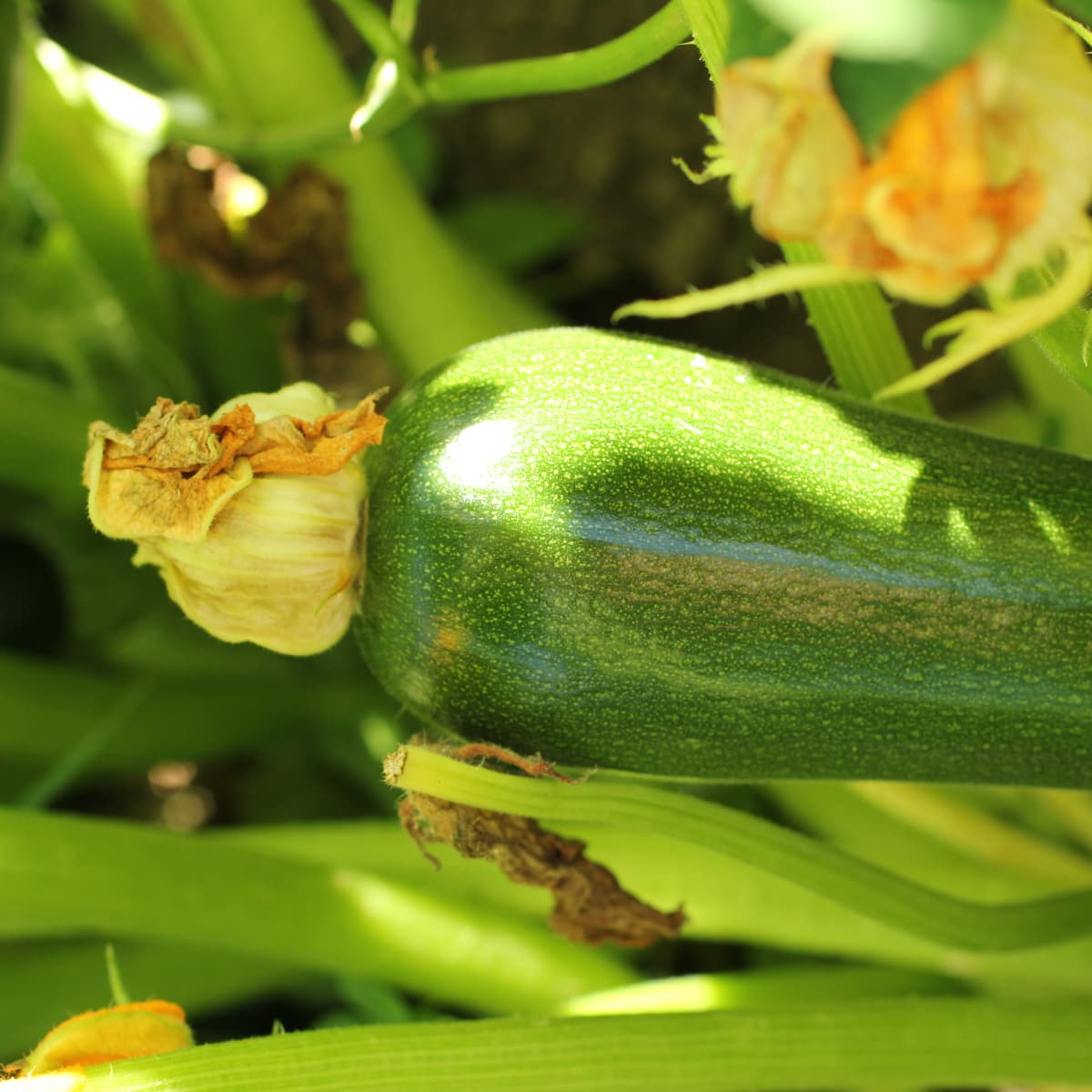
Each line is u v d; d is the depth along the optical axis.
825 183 0.33
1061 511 0.40
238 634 0.42
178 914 0.48
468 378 0.42
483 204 0.66
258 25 0.51
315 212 0.52
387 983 0.51
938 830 0.52
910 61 0.32
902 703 0.41
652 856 0.51
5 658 0.55
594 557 0.40
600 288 0.69
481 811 0.42
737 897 0.51
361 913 0.50
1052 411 0.52
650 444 0.41
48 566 0.57
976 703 0.40
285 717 0.58
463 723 0.42
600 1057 0.41
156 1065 0.40
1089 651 0.40
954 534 0.40
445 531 0.41
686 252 0.66
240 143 0.50
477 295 0.54
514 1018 0.41
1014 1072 0.42
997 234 0.33
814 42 0.33
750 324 0.65
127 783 0.65
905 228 0.33
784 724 0.41
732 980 0.50
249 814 0.60
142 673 0.58
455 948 0.51
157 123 0.51
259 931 0.49
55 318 0.58
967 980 0.51
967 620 0.40
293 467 0.41
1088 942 0.50
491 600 0.41
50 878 0.47
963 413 0.64
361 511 0.42
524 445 0.41
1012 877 0.52
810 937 0.51
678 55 0.64
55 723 0.55
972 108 0.33
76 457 0.56
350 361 0.54
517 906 0.52
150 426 0.40
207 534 0.41
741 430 0.41
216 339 0.57
